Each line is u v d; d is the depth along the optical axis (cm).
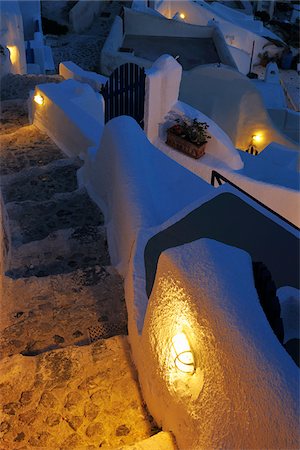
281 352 297
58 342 515
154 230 589
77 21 2412
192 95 1655
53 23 2370
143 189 636
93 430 427
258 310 322
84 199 762
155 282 414
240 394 303
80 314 545
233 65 2098
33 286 571
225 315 323
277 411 275
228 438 314
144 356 445
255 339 304
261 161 1259
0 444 412
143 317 490
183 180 712
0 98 1250
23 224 715
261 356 296
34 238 695
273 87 2256
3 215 663
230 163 1177
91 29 2502
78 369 471
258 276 371
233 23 2895
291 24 3653
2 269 575
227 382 316
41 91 1006
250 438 292
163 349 397
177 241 589
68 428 427
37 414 435
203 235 618
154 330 415
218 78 1620
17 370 464
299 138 2058
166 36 2262
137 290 517
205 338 339
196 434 354
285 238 645
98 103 1055
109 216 706
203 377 347
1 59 1356
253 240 634
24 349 505
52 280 580
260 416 285
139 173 654
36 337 518
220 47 2177
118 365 479
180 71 1161
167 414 405
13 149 963
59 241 663
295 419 265
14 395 447
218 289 337
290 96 2750
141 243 570
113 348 492
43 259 641
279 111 2061
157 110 1160
